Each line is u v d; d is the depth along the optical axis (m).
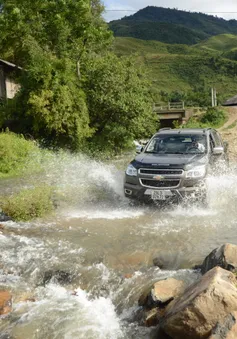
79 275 5.45
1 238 6.97
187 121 45.09
